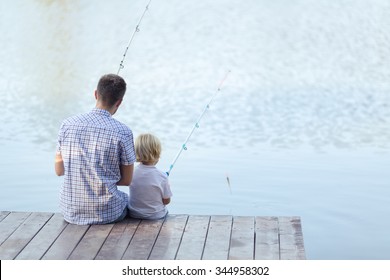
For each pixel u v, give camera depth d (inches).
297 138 685.9
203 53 1043.9
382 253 442.3
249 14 1288.1
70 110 778.2
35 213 406.0
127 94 832.3
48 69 965.8
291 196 537.0
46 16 1273.4
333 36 1155.3
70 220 389.7
